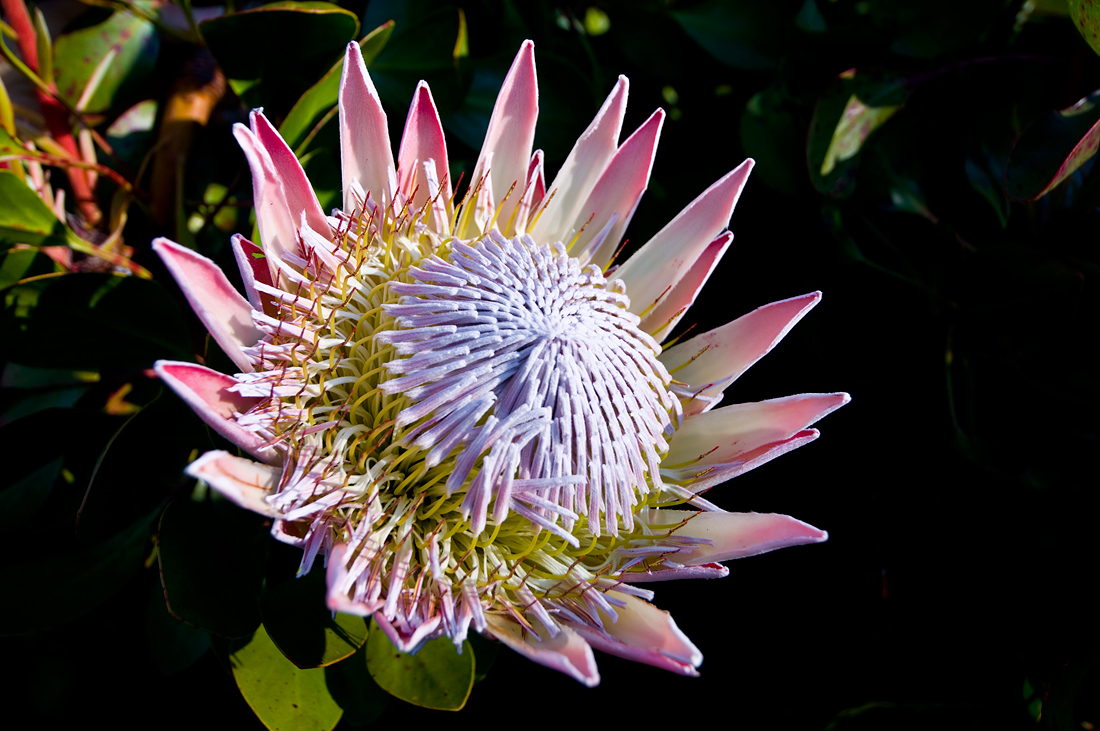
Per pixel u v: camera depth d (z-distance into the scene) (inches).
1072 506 18.8
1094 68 19.4
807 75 20.3
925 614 19.0
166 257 14.8
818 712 19.0
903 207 19.7
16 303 16.8
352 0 20.0
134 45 20.1
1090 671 18.8
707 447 16.9
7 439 17.1
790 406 16.5
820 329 19.7
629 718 19.1
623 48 21.0
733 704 19.1
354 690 16.7
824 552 19.1
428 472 16.6
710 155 21.2
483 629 15.3
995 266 19.2
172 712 18.3
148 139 20.4
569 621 15.8
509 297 16.0
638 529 16.7
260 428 15.3
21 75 19.8
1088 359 19.0
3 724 17.9
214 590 15.9
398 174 16.5
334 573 14.3
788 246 20.2
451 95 19.3
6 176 16.8
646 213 20.2
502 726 19.0
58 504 17.2
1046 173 17.9
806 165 19.7
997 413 19.3
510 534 16.6
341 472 16.0
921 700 18.8
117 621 18.2
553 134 19.6
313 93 17.3
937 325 19.3
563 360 15.9
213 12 21.9
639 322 16.8
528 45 16.5
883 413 19.4
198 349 17.9
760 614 19.2
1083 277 18.6
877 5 20.2
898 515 19.2
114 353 17.5
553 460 15.9
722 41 20.7
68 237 17.8
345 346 16.5
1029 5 20.6
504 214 17.3
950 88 19.9
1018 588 18.8
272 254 15.7
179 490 17.4
